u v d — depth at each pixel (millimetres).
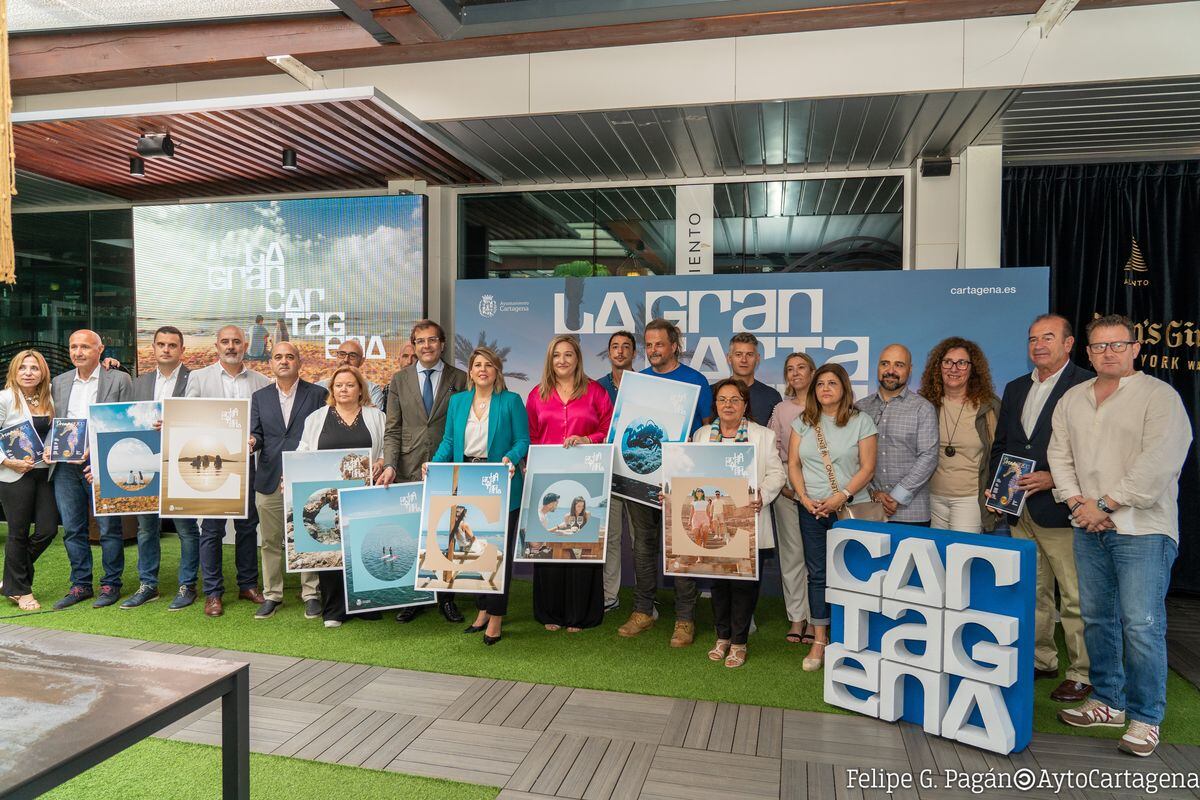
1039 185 5477
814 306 4910
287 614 4367
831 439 3561
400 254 6055
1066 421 2971
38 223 7152
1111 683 2930
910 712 3008
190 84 5125
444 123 4969
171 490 4242
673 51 4594
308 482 4078
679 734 2889
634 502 4059
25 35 4922
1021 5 4020
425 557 3809
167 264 6457
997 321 4645
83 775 2557
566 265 6273
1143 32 4051
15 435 4281
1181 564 5152
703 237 6055
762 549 3709
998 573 2730
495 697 3217
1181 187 5234
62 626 4086
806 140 5191
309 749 2754
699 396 4148
